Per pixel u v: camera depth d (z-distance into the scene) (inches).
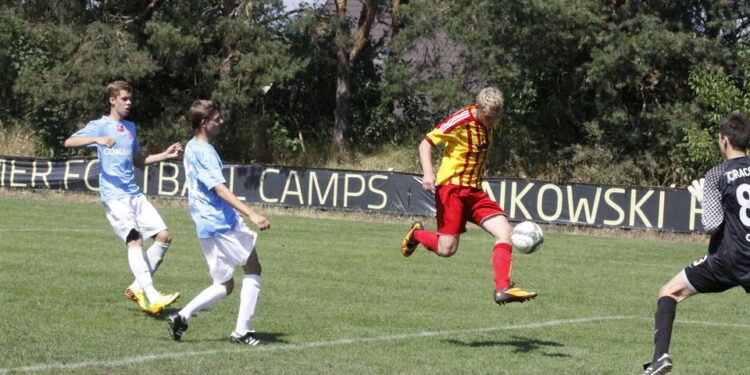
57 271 1354.6
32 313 1000.2
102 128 1047.6
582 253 2071.9
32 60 3629.4
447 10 3294.8
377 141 4020.7
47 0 3553.2
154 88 3902.6
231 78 3521.2
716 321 1191.6
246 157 3902.6
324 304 1180.5
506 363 847.7
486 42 3233.3
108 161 1044.5
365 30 3912.4
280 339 925.8
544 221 2635.3
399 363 826.8
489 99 887.7
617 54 3031.5
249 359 811.4
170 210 2800.2
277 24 3659.0
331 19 3720.5
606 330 1073.5
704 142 2972.4
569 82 3415.4
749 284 737.6
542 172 3425.2
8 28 3457.2
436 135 903.7
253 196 2945.4
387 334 981.8
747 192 731.4
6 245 1669.5
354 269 1577.3
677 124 3120.1
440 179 923.4
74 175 3024.1
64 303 1079.6
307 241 2060.8
